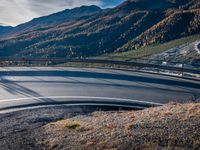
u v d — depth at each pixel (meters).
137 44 168.50
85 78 36.34
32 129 17.36
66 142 14.41
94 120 18.20
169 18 180.88
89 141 13.97
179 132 13.11
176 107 18.23
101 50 198.88
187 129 13.30
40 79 35.19
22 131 17.02
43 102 25.70
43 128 17.41
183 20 172.12
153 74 40.16
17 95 27.95
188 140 12.25
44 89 30.53
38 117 20.34
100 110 24.59
